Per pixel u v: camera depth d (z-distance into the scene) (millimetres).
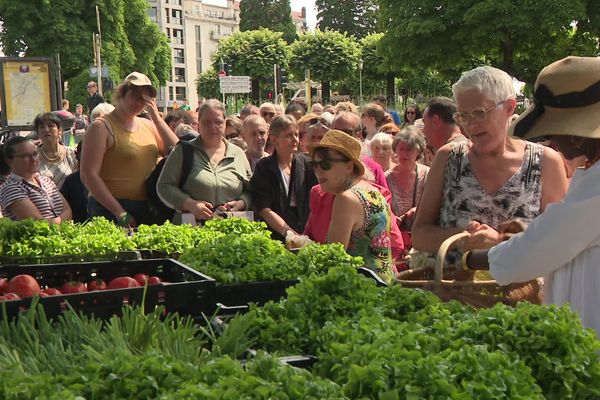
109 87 35938
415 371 1843
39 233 4477
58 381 1776
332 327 2361
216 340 2377
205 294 2969
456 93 3602
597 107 2535
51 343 2174
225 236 3777
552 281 2764
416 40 34219
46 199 6238
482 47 32844
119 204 6004
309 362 2238
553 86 2576
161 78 69438
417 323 2309
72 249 4305
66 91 57688
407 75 55531
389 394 1769
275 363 1844
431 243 3783
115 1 56094
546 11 30938
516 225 3033
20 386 1687
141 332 2289
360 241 4020
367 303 2621
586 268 2598
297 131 6195
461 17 32812
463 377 1872
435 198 3873
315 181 6207
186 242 4395
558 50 34094
